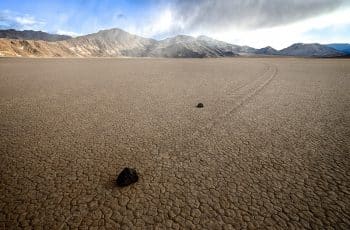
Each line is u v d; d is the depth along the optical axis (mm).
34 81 18562
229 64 39938
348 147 6434
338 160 5758
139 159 5961
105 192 4672
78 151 6426
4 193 4672
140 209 4184
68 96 13188
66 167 5621
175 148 6535
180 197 4492
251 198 4438
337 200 4336
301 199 4383
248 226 3779
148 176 5207
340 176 5078
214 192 4625
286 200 4363
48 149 6551
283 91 13906
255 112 9727
